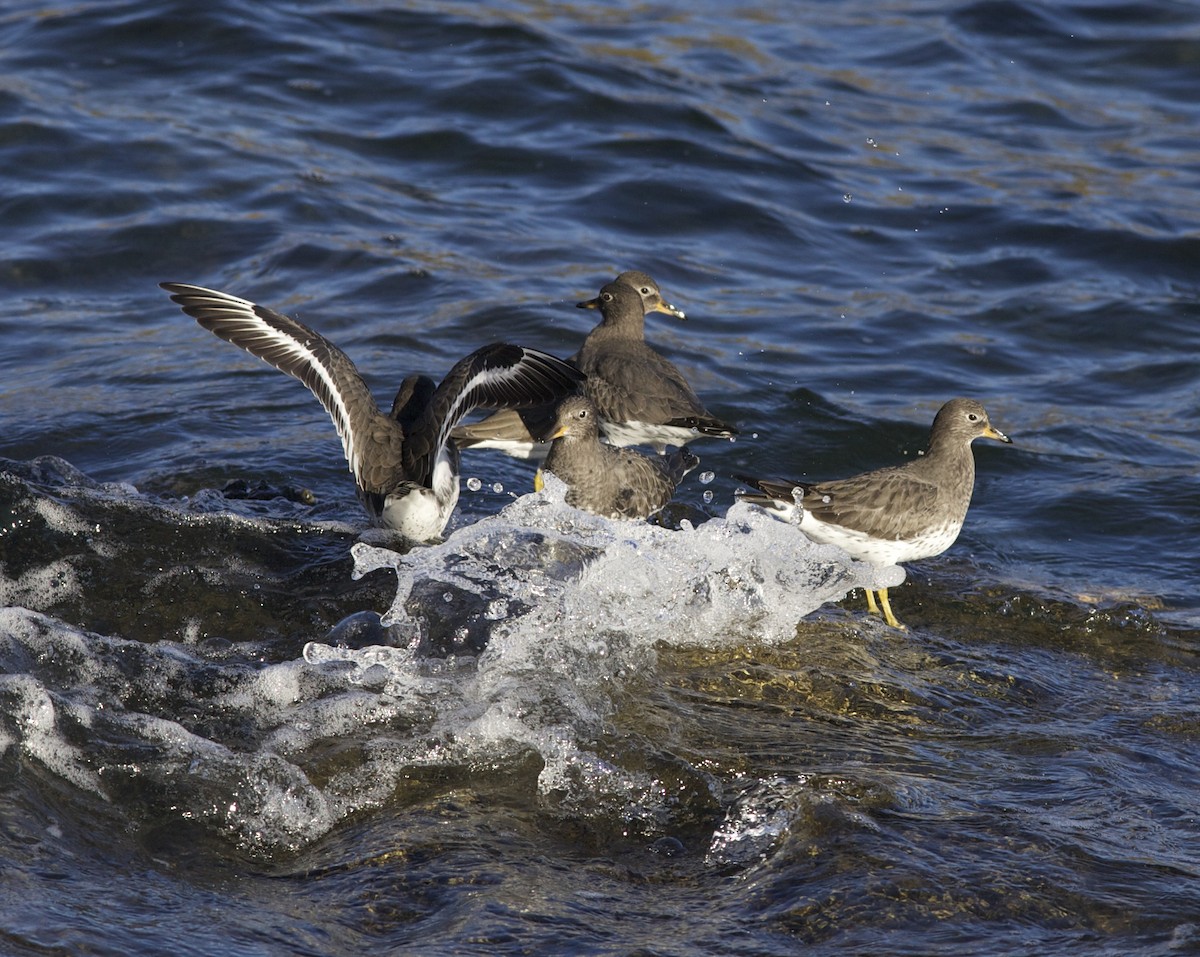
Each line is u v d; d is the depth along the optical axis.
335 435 15.80
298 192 21.45
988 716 10.48
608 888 8.14
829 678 10.76
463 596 11.37
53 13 25.94
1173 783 9.54
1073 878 8.20
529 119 24.16
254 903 7.92
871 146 24.44
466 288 19.39
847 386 17.67
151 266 19.73
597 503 13.75
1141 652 11.94
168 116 23.16
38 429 15.39
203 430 15.66
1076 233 21.89
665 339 18.48
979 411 12.92
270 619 11.45
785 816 8.77
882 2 30.56
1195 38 28.45
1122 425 17.00
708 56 27.23
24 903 7.61
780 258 21.16
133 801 8.78
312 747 9.43
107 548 12.09
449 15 27.14
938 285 20.61
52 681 9.91
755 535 12.02
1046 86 27.11
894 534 12.62
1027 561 13.87
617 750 9.48
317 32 26.19
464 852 8.41
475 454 15.99
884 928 7.75
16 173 21.23
